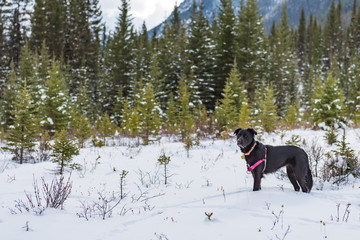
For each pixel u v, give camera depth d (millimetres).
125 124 19891
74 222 3643
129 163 8648
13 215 3760
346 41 75062
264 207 4195
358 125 14664
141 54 43469
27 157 9727
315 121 16172
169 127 18797
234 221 3619
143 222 3695
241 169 7512
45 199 4508
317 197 4766
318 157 7543
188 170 7809
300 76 66438
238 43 35969
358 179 6230
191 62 32906
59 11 52656
